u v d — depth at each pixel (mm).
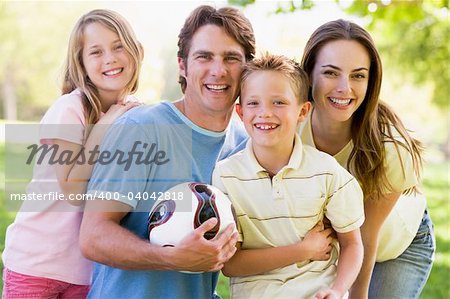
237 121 3307
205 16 2961
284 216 2922
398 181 3230
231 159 2990
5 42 25906
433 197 10648
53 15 25984
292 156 2938
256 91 2859
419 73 18500
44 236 3256
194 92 2961
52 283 3266
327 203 2955
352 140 3215
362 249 3000
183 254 2615
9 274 3324
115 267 2748
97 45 3439
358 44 3043
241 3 6844
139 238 2723
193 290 2889
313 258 2904
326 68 3045
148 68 14945
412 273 3643
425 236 3697
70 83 3537
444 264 6547
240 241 2922
